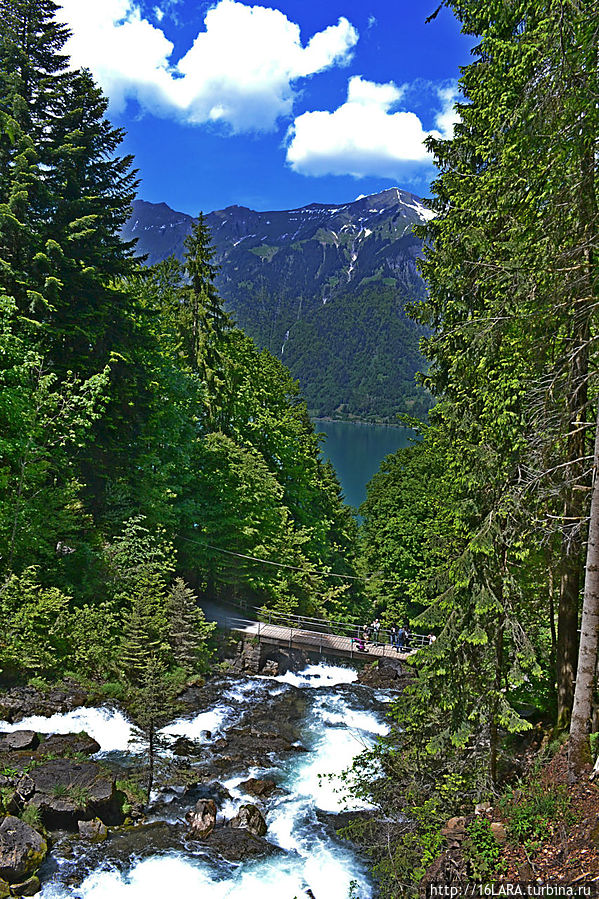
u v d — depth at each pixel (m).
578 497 12.08
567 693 13.30
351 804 17.06
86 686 21.06
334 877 13.80
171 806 16.05
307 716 23.69
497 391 12.66
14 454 20.98
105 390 24.66
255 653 28.70
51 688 20.22
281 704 24.75
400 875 11.09
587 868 8.69
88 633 22.52
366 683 28.20
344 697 26.22
